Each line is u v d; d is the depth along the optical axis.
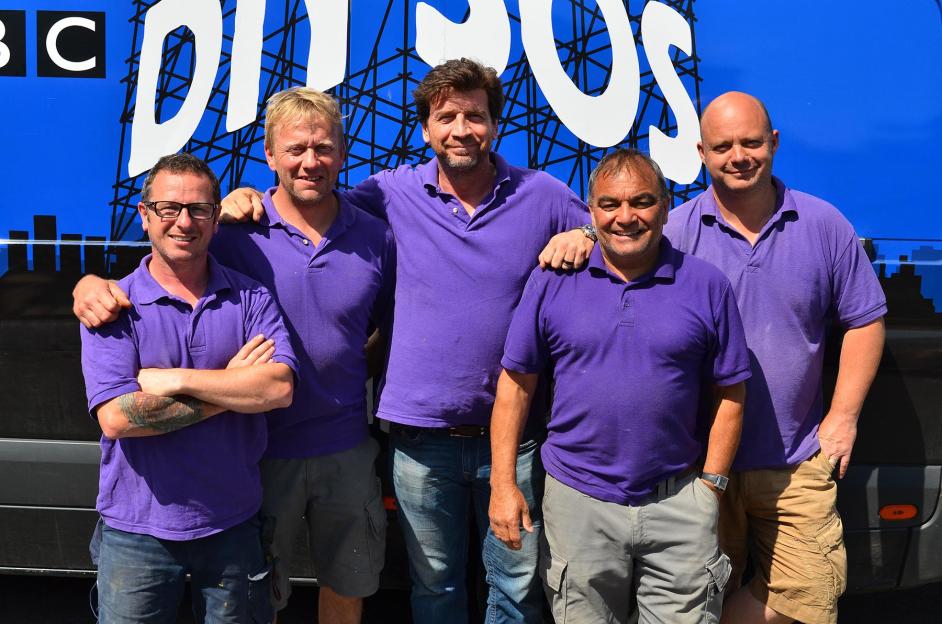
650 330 2.13
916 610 3.30
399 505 2.47
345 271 2.37
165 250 2.09
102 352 2.08
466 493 2.49
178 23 2.56
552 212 2.41
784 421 2.36
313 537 2.52
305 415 2.37
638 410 2.14
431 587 2.49
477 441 2.41
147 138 2.58
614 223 2.09
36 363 2.70
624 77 2.52
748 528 2.56
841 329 2.56
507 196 2.39
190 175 2.07
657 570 2.23
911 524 2.64
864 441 2.62
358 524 2.46
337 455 2.40
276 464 2.39
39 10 2.58
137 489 2.09
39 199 2.62
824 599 2.36
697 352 2.16
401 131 2.55
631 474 2.18
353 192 2.53
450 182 2.39
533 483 2.44
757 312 2.34
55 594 3.32
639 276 2.18
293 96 2.25
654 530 2.19
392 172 2.51
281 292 2.34
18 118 2.61
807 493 2.36
